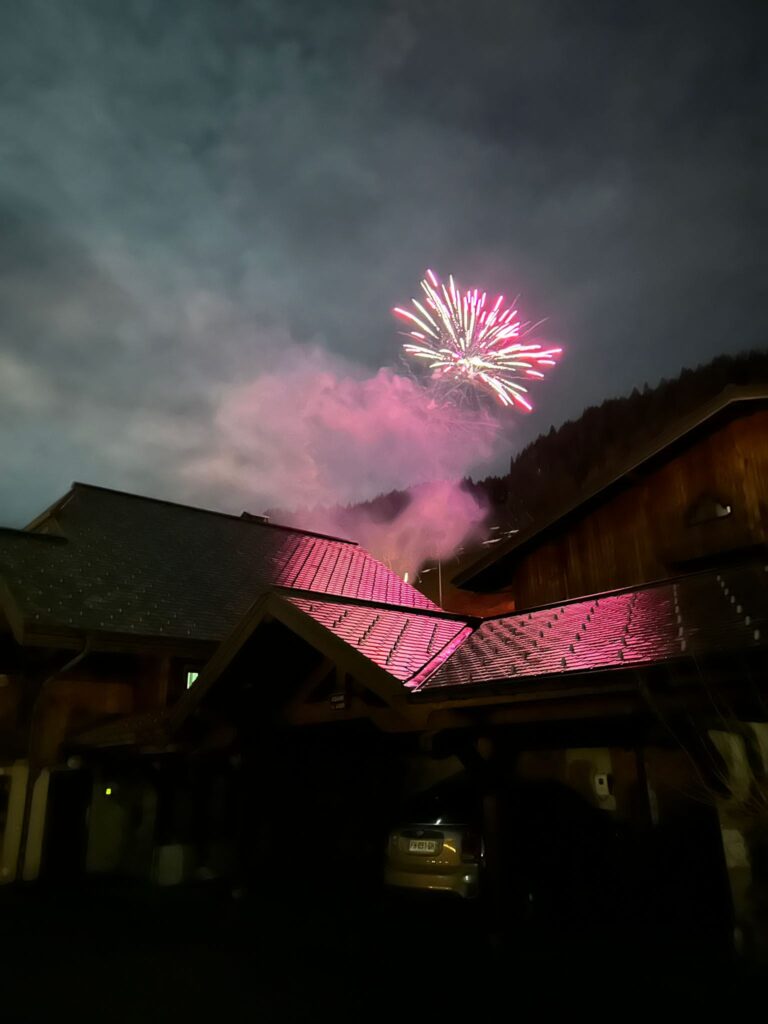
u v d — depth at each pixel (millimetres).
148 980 5867
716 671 5188
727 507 9773
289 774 10055
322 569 17312
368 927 7230
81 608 12008
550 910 7219
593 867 7422
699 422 9898
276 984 5613
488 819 6855
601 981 5242
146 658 13094
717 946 5887
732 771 5551
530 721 6555
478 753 7094
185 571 15102
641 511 10828
